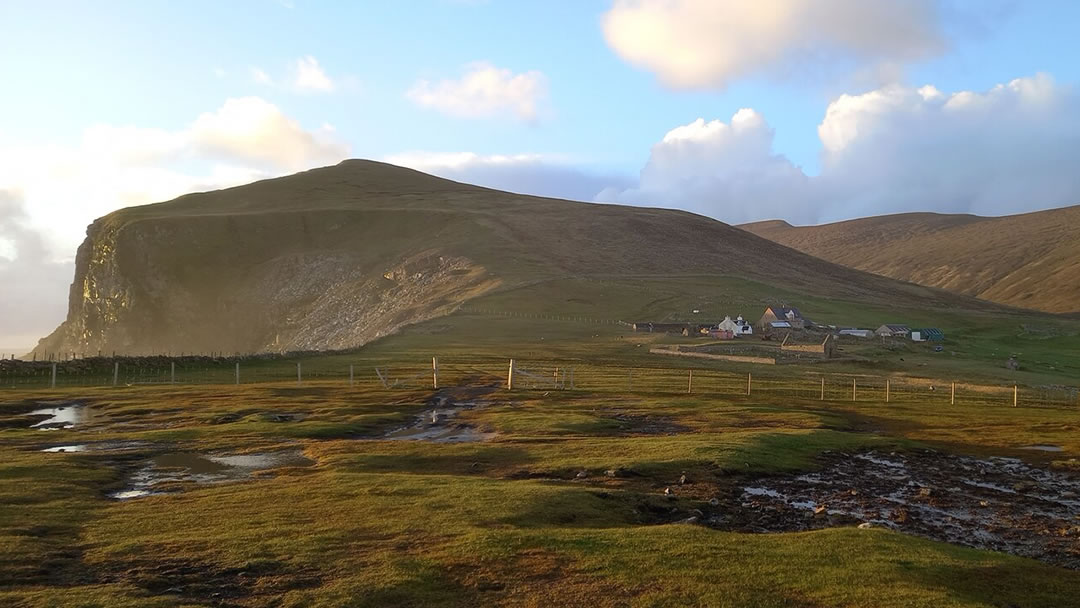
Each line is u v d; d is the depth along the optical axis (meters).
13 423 37.66
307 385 56.00
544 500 18.70
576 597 11.96
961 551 15.16
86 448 29.30
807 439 31.14
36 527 16.00
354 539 15.11
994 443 33.00
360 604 11.67
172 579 12.77
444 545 14.66
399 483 20.91
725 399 49.62
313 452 27.88
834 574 13.11
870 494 22.33
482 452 27.52
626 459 25.83
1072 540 17.78
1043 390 69.00
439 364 78.06
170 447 29.38
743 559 13.93
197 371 69.06
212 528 16.02
